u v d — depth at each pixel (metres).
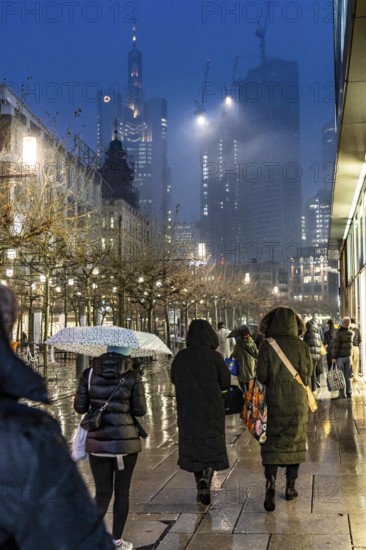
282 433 7.22
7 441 1.56
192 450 7.43
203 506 7.37
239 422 14.35
